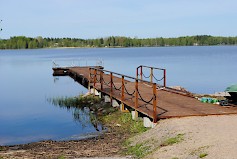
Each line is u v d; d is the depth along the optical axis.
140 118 17.73
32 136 18.36
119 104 22.02
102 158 12.38
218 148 10.62
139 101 19.44
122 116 19.69
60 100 28.44
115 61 89.00
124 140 15.20
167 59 95.06
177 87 26.78
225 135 11.95
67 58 111.12
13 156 13.38
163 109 16.84
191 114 15.52
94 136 17.17
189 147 11.36
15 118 23.23
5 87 40.88
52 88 38.47
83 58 108.69
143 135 14.66
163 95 21.45
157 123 15.05
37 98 31.62
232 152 10.07
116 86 26.81
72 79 47.72
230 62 79.38
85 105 25.69
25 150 14.64
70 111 24.75
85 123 20.55
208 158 10.00
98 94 27.28
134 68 66.56
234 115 15.45
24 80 48.38
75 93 33.56
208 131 12.73
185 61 85.00
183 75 52.84
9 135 18.75
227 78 48.03
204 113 15.73
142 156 12.07
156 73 57.00
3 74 58.56
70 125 20.45
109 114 21.11
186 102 18.89
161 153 11.52
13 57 131.12
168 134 13.33
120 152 13.27
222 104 17.80
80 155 13.06
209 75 52.28
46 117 23.22
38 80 47.81
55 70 54.06
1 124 21.53
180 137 12.58
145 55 125.19
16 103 29.28
